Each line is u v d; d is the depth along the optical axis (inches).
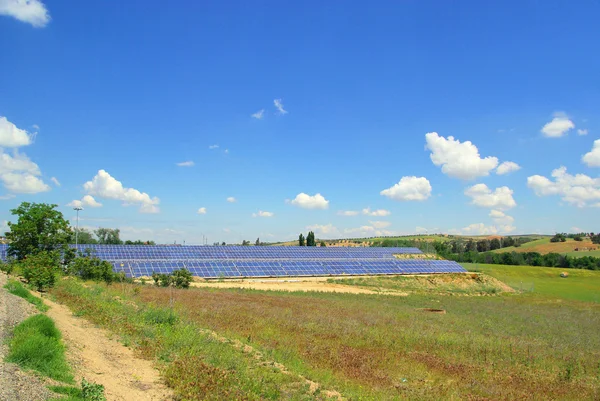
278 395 558.3
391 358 878.4
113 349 679.7
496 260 5502.0
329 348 896.9
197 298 1542.8
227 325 1015.6
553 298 2930.6
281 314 1300.4
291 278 3058.6
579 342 1274.6
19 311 740.7
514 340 1211.2
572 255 5615.2
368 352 913.5
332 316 1373.0
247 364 684.1
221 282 2667.3
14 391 387.5
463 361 920.9
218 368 616.4
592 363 991.0
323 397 580.4
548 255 5329.7
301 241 5639.8
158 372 599.5
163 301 1327.5
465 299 2640.3
